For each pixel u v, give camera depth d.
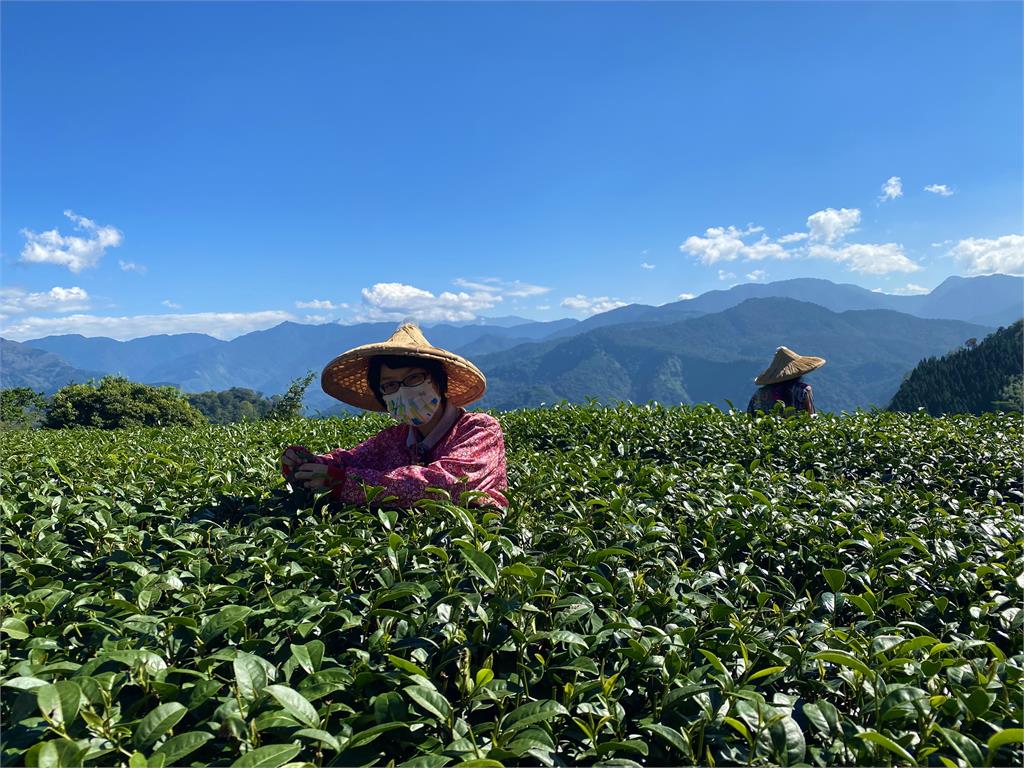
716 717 1.97
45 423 38.91
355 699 2.03
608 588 2.67
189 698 1.87
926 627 2.90
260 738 1.83
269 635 2.29
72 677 1.91
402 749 1.87
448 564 2.79
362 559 2.92
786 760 1.77
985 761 1.73
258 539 3.23
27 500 3.85
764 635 2.56
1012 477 5.71
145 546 3.23
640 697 2.20
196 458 5.70
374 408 5.26
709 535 3.53
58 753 1.53
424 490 3.78
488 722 1.99
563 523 3.69
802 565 3.52
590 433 7.45
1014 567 3.26
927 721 1.89
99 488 4.14
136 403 39.69
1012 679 2.11
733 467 5.54
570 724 2.04
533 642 2.36
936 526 3.99
